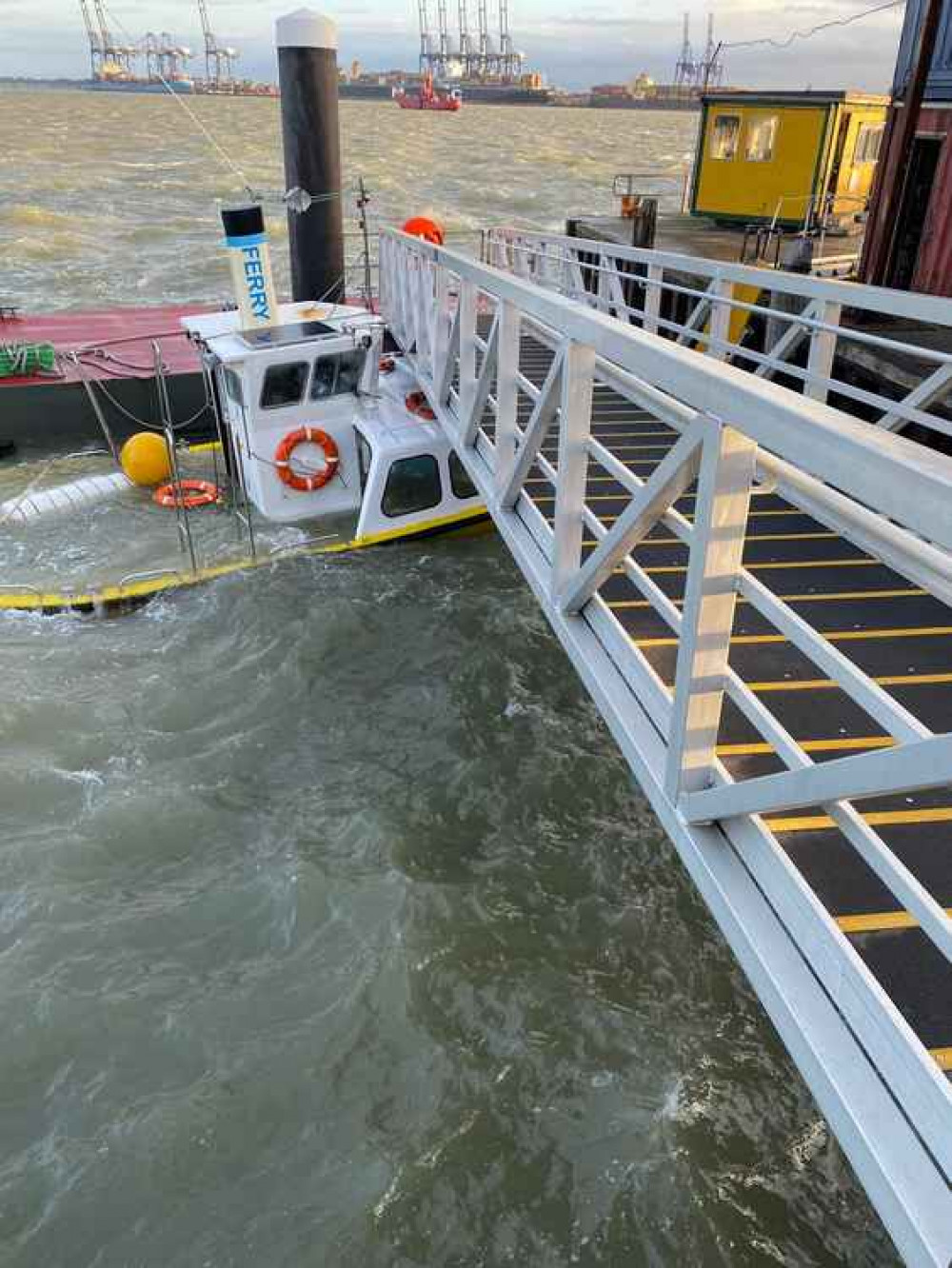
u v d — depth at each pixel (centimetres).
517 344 591
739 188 2039
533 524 594
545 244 1619
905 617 479
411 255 1163
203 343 1191
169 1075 568
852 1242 500
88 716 885
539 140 13638
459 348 795
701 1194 517
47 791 787
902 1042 222
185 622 1062
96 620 1066
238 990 621
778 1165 532
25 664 965
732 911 277
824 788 216
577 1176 523
